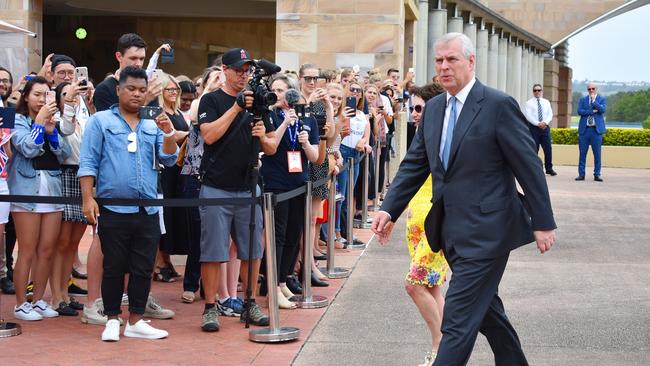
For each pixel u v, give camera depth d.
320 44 18.59
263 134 7.72
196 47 25.88
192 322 8.18
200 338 7.61
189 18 25.00
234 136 7.77
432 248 5.91
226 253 7.84
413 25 23.03
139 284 7.56
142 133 7.54
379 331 7.92
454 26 27.61
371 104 13.99
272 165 8.65
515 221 5.71
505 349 5.98
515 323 8.22
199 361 6.93
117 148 7.46
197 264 8.96
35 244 8.18
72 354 7.07
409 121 17.84
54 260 8.48
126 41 8.08
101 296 7.99
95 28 24.45
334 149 10.76
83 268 10.38
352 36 18.53
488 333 5.98
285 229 8.71
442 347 5.57
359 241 12.32
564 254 12.06
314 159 8.75
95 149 7.45
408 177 6.12
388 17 18.45
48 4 22.45
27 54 17.47
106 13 24.03
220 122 7.67
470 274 5.64
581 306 8.94
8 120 7.38
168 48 8.90
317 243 11.20
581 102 23.95
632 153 30.69
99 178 7.51
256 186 7.86
